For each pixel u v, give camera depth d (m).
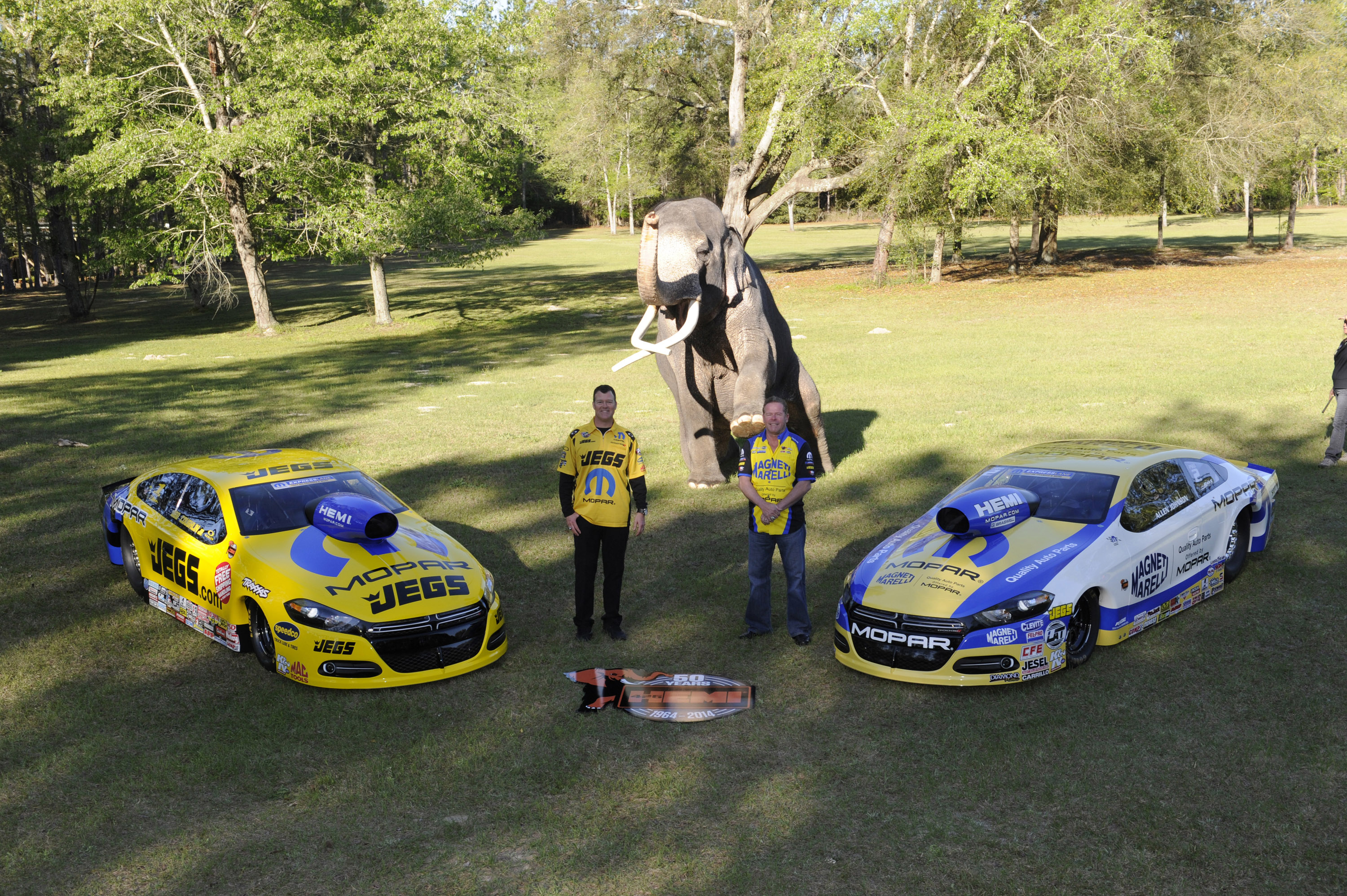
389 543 7.25
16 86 37.78
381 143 32.66
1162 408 15.47
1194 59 39.28
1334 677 6.39
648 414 17.69
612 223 107.25
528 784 5.52
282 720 6.25
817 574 9.09
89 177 30.59
